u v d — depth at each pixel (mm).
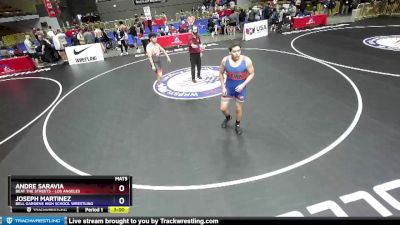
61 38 16938
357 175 4863
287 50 13609
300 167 5215
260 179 5020
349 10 22094
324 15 18906
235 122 7051
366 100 7578
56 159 6293
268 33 18312
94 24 24859
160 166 5676
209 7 30781
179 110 8188
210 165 5543
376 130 6129
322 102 7703
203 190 4902
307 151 5656
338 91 8305
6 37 23266
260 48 14578
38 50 16344
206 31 21000
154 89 10102
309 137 6133
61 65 15602
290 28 18969
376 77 9102
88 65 14945
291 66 11062
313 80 9359
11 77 14078
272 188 4781
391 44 12711
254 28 17141
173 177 5309
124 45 16656
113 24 25344
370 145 5633
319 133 6242
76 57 15523
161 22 24391
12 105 10195
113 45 19016
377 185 4605
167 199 4773
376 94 7879
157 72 10273
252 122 7039
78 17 33094
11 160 6430
